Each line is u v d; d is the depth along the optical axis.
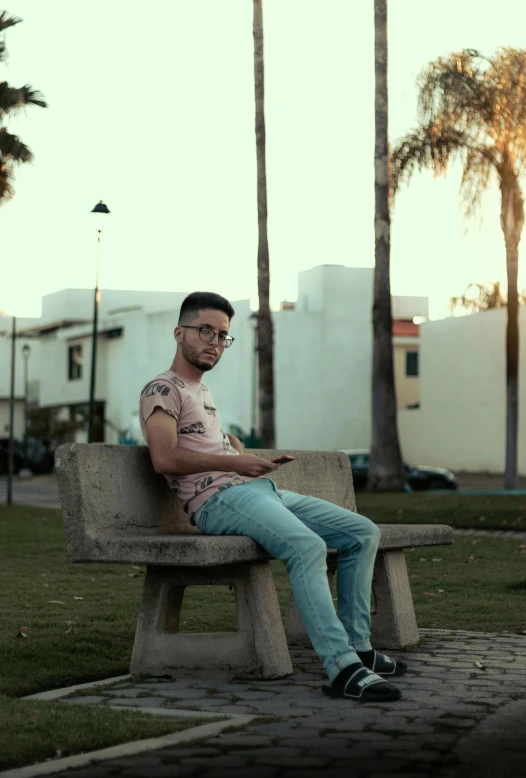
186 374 4.99
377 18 24.00
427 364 46.50
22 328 61.91
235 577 4.81
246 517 4.64
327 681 4.70
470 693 4.43
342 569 4.82
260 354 26.41
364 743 3.53
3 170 24.08
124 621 6.22
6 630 5.80
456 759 3.32
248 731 3.69
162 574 4.89
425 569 9.75
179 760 3.28
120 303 54.75
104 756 3.31
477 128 24.39
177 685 4.60
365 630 4.79
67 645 5.34
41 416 52.91
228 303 5.04
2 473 45.75
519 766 3.25
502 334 42.34
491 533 14.65
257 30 25.89
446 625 6.46
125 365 48.06
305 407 48.38
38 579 8.67
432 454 46.28
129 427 47.50
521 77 23.97
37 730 3.54
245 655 4.75
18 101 23.61
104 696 4.36
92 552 4.53
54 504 26.12
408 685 4.61
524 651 5.51
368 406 49.44
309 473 6.17
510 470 25.97
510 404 25.98
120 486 4.83
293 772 3.16
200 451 4.86
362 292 49.47
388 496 21.06
